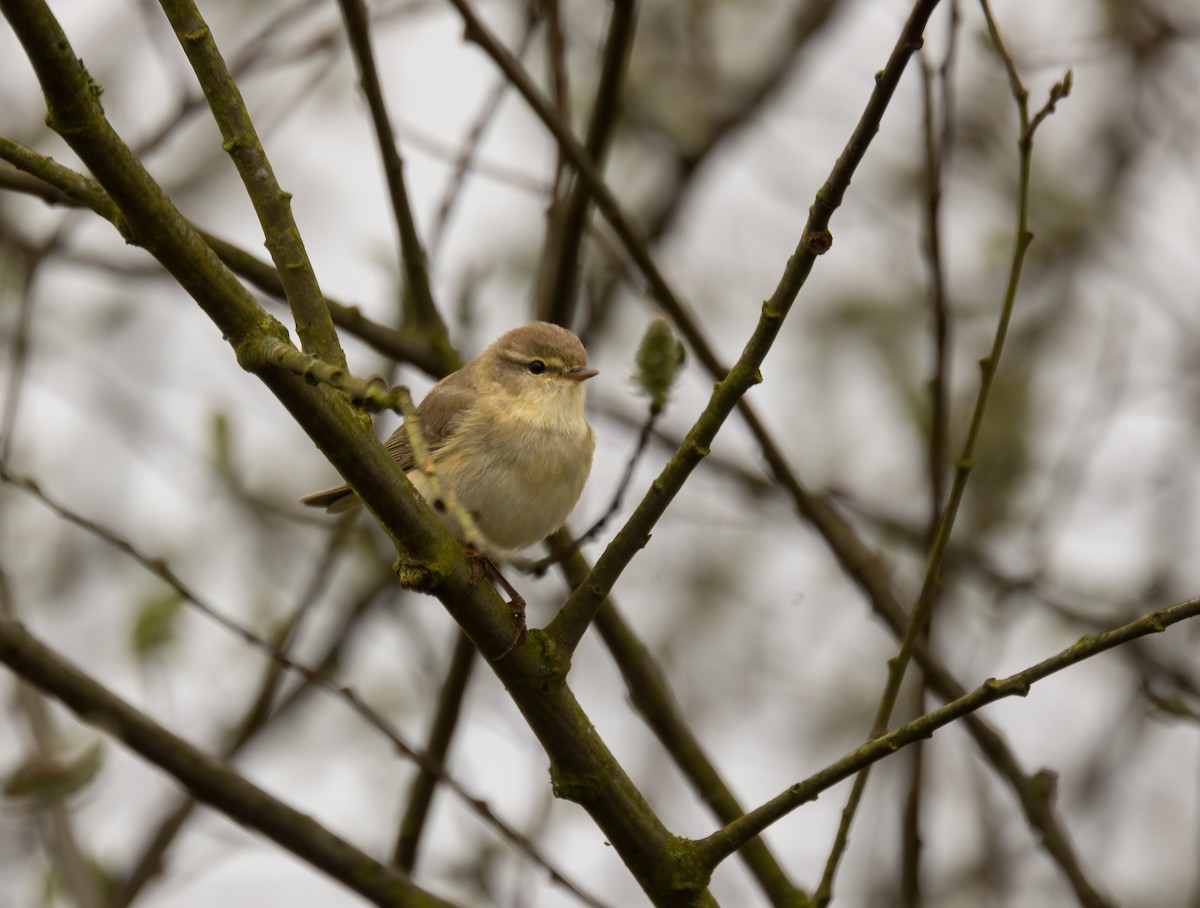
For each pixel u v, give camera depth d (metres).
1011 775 8.74
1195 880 12.63
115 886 10.88
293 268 5.87
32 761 8.10
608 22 9.56
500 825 7.89
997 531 12.84
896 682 7.15
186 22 5.79
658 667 9.23
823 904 6.80
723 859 6.37
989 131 14.73
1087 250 14.44
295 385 5.58
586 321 13.20
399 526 5.94
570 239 9.82
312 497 10.72
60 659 7.23
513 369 9.78
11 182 8.01
